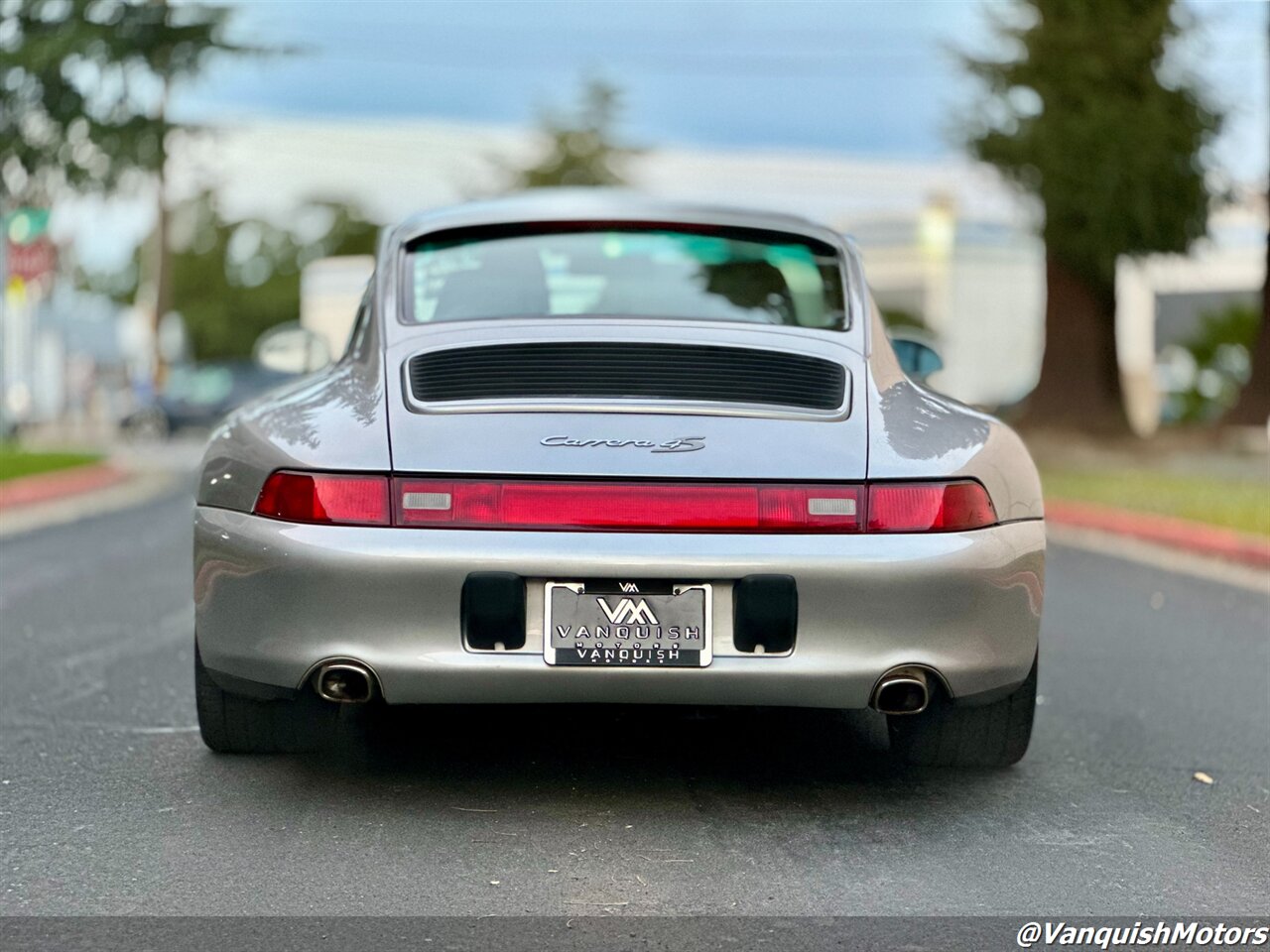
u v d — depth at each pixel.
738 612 3.24
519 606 3.22
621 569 3.21
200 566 3.43
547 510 3.23
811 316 3.92
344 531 3.24
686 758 4.03
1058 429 21.19
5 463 14.44
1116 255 19.89
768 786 3.78
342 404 3.48
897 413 3.52
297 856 3.20
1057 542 10.20
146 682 4.91
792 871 3.16
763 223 4.30
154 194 30.41
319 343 4.84
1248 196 20.09
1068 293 21.33
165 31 13.96
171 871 3.11
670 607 3.24
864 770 3.96
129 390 29.95
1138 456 19.47
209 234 63.81
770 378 3.55
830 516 3.27
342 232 66.19
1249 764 4.16
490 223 4.20
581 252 4.09
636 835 3.37
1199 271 34.66
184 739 4.16
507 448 3.28
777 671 3.24
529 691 3.23
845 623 3.25
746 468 3.27
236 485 3.39
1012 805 3.69
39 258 15.31
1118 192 19.19
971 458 3.42
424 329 3.75
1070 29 19.17
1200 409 25.66
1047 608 7.03
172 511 11.32
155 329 30.55
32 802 3.57
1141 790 3.85
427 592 3.21
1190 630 6.45
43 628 5.93
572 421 3.34
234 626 3.35
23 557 8.24
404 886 3.03
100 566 7.85
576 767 3.91
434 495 3.24
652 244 4.15
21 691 4.76
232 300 63.44
